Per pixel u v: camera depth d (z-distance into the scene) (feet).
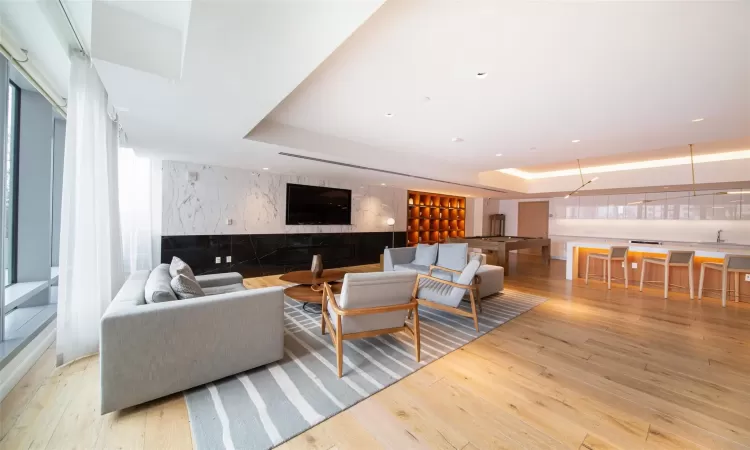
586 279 18.02
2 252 7.65
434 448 4.91
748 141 13.97
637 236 24.97
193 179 15.65
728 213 20.86
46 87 9.23
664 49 5.74
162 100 6.99
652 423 5.60
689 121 9.63
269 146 11.40
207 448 4.79
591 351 8.66
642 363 7.95
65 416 5.48
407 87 7.73
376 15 4.87
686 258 14.96
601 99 8.14
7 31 6.62
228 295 6.77
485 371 7.43
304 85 7.70
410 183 22.17
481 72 6.86
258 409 5.76
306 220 20.10
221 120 8.45
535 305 13.30
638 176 19.56
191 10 3.92
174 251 15.28
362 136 12.54
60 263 7.34
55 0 5.60
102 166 8.45
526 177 25.66
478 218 33.68
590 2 4.52
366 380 6.88
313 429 5.30
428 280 12.26
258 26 4.28
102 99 8.43
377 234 24.56
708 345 9.16
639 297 14.85
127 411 5.62
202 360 6.30
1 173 7.69
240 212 17.33
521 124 10.37
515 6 4.66
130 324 5.50
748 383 7.02
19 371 6.85
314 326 10.17
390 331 7.94
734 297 14.24
